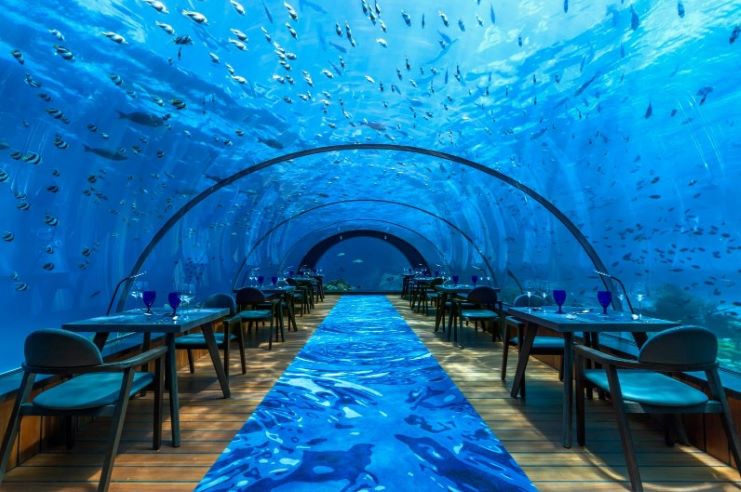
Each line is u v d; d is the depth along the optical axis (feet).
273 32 16.71
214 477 8.64
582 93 18.40
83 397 8.56
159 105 18.67
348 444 10.29
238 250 43.04
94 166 19.92
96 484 8.43
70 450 10.10
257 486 8.24
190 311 13.83
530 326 13.97
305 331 29.25
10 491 8.17
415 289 45.52
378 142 26.96
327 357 20.75
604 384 9.44
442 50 18.10
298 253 71.26
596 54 16.06
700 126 17.90
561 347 14.88
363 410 12.87
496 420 12.03
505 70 18.61
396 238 72.28
